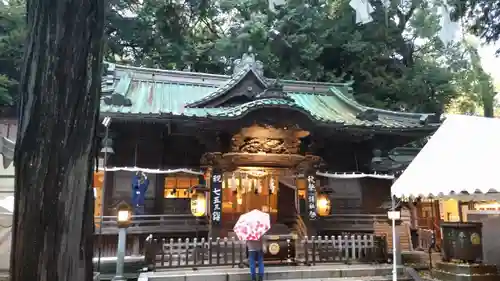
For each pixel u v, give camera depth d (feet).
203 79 60.64
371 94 82.69
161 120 45.14
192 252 37.96
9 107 71.15
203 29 101.14
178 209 51.42
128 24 85.25
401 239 52.16
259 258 34.04
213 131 47.14
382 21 77.41
